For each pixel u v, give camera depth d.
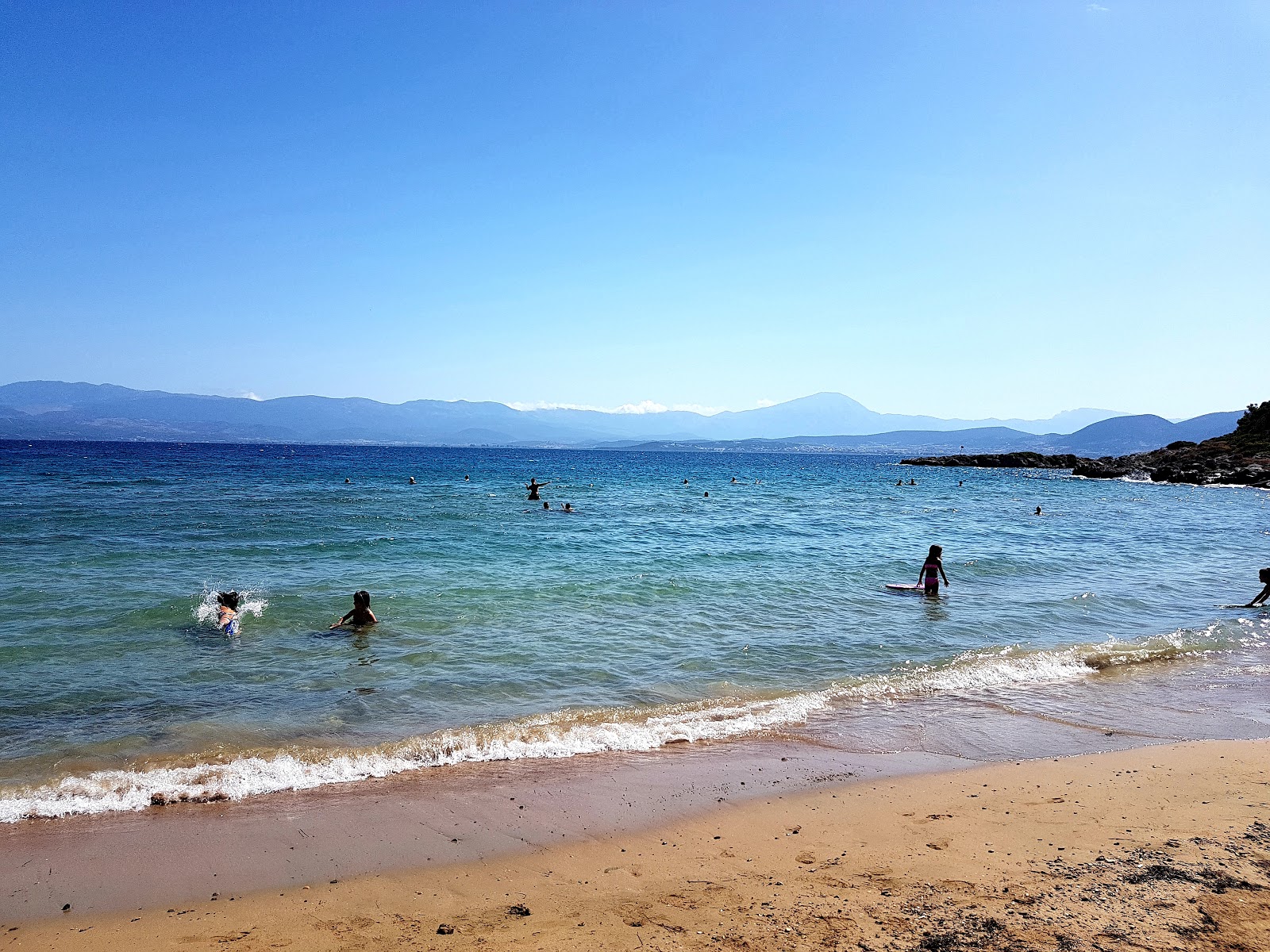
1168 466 90.06
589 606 14.28
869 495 55.56
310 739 7.89
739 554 21.64
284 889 5.11
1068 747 8.19
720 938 4.41
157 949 4.36
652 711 9.02
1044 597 16.39
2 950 4.34
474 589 15.52
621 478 80.94
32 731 7.86
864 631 13.04
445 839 5.86
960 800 6.61
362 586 15.69
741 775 7.23
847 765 7.55
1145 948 4.25
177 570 17.14
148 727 8.07
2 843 5.68
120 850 5.60
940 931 4.45
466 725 8.38
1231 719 9.19
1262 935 4.40
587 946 4.34
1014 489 68.94
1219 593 17.61
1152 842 5.71
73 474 57.09
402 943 4.40
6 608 13.13
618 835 5.96
